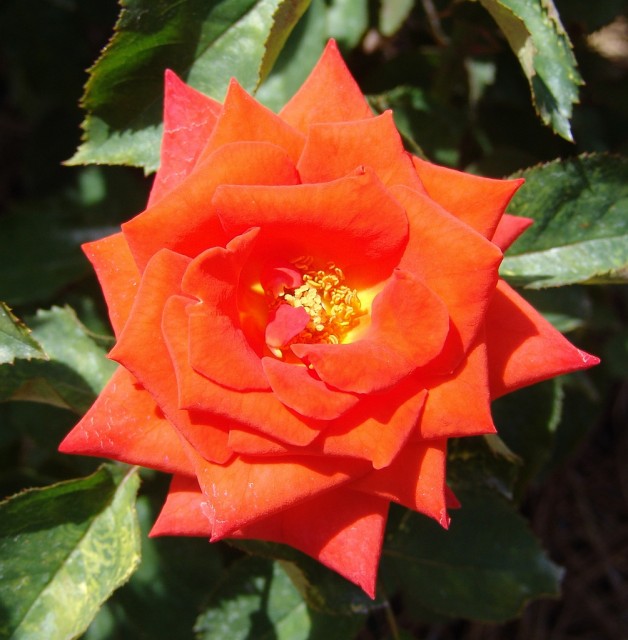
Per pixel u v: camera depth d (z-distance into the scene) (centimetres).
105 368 23
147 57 22
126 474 22
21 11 30
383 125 18
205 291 17
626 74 29
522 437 25
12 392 22
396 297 18
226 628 24
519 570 24
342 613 22
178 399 17
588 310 26
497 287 19
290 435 17
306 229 19
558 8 24
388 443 17
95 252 19
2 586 21
